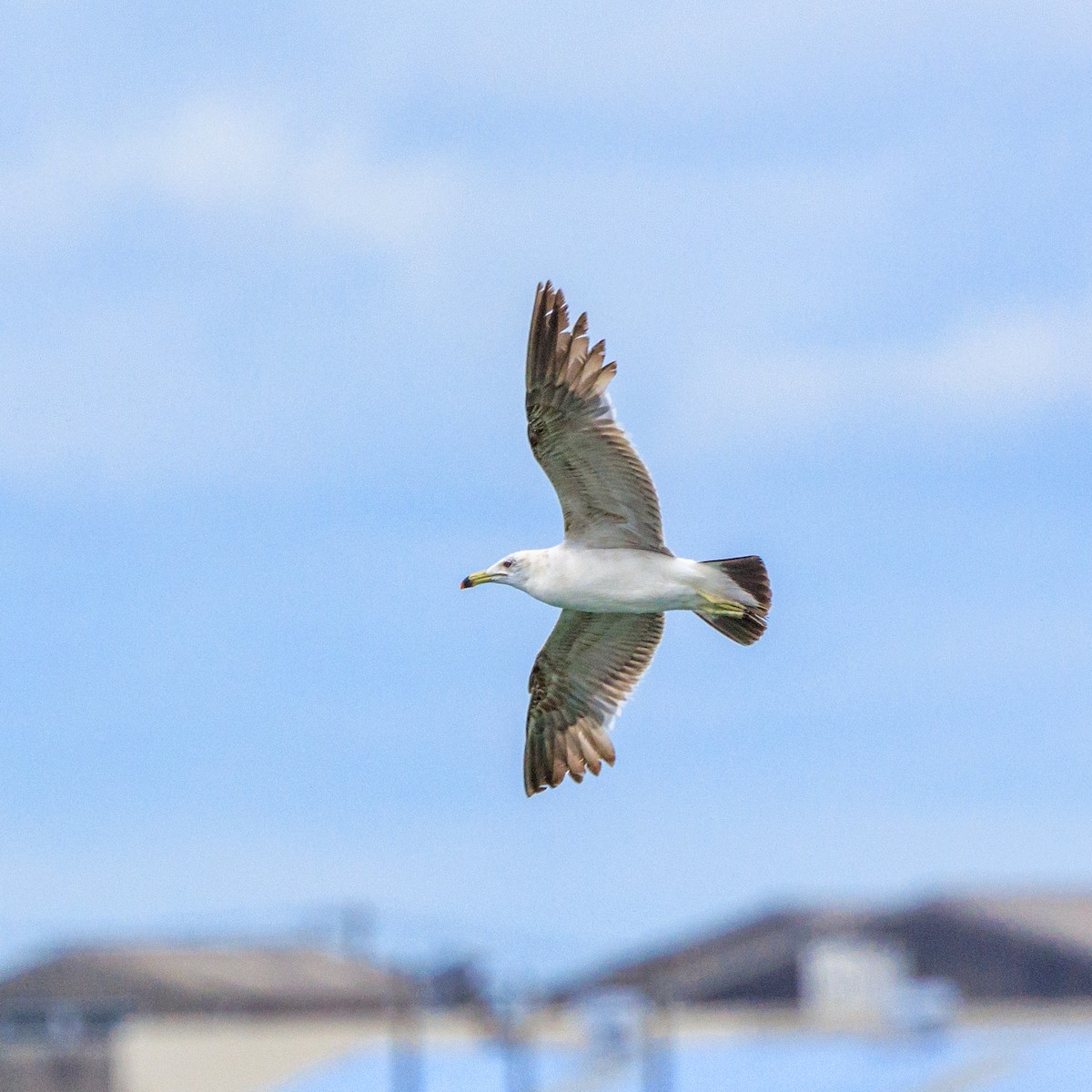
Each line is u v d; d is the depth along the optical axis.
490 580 21.86
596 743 23.50
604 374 20.45
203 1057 71.69
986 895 88.56
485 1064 69.31
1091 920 86.44
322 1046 74.00
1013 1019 78.38
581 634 23.20
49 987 76.69
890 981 80.06
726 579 21.69
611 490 21.34
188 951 81.94
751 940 87.75
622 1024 72.31
